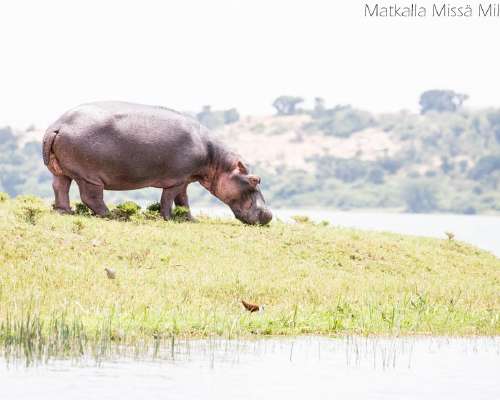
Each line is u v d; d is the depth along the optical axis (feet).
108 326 123.34
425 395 98.84
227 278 159.22
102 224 186.91
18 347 113.29
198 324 131.23
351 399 96.37
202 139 215.72
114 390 95.81
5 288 138.72
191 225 202.59
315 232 209.26
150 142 205.98
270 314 141.38
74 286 143.74
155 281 153.58
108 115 204.23
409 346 129.49
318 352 121.80
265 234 200.75
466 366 115.75
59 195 208.23
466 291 177.78
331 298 157.38
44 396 92.48
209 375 104.99
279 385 101.50
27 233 164.96
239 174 217.15
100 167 203.10
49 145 203.62
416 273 193.77
